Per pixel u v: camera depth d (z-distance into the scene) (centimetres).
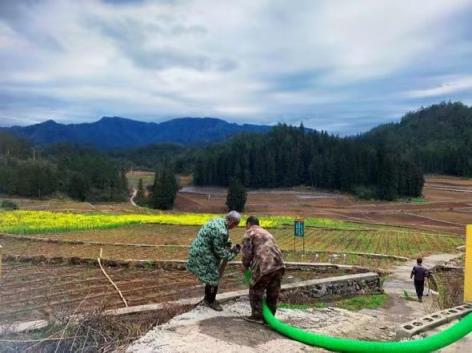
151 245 2673
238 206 8581
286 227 4419
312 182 13050
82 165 10562
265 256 712
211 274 772
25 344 696
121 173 11406
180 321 725
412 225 6025
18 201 7331
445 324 795
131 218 4406
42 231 3338
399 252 3066
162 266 1952
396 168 10544
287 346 633
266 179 13238
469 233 929
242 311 812
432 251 3212
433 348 584
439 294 1433
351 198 10794
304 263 2012
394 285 1781
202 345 618
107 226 3797
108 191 9931
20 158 11512
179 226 4097
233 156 13550
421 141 19350
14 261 2056
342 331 769
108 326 796
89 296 1363
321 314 901
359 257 2636
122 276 1736
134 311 916
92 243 2708
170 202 8919
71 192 9175
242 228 4041
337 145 13612
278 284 732
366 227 5097
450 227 5938
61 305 1212
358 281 1562
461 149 15325
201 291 1460
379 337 750
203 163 13925
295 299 1338
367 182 11519
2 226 3444
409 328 746
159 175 10144
